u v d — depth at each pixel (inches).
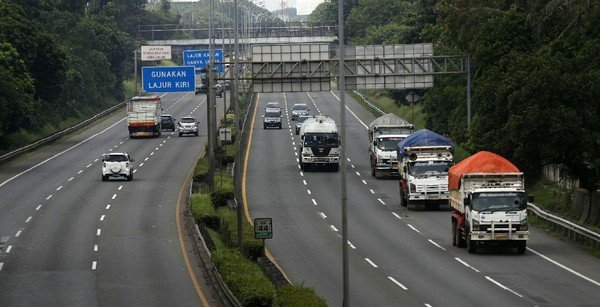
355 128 6131.9
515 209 2427.4
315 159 4288.9
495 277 2153.1
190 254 2493.8
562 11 3129.9
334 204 3427.7
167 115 6122.1
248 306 1689.2
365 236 2783.0
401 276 2186.3
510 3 3902.6
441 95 4478.3
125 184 3882.9
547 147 2763.3
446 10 4530.0
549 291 1991.9
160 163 4584.2
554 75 2736.2
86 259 2436.0
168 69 4606.3
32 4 7130.9
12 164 4608.8
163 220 3043.8
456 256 2434.8
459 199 2532.0
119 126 6535.4
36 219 3078.2
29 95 5059.1
